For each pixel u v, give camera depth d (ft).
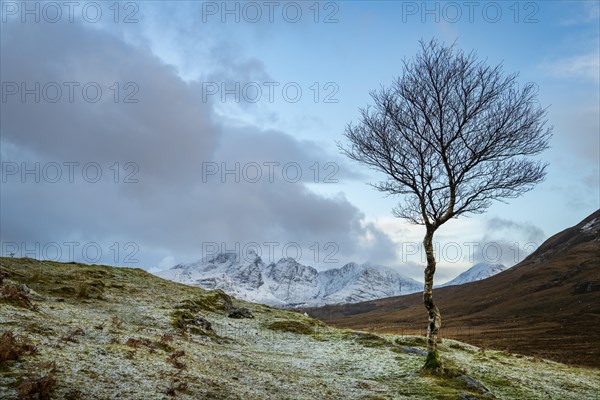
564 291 458.91
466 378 86.69
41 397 41.98
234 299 211.41
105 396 45.60
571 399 89.30
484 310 484.33
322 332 146.51
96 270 183.52
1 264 153.48
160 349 74.13
